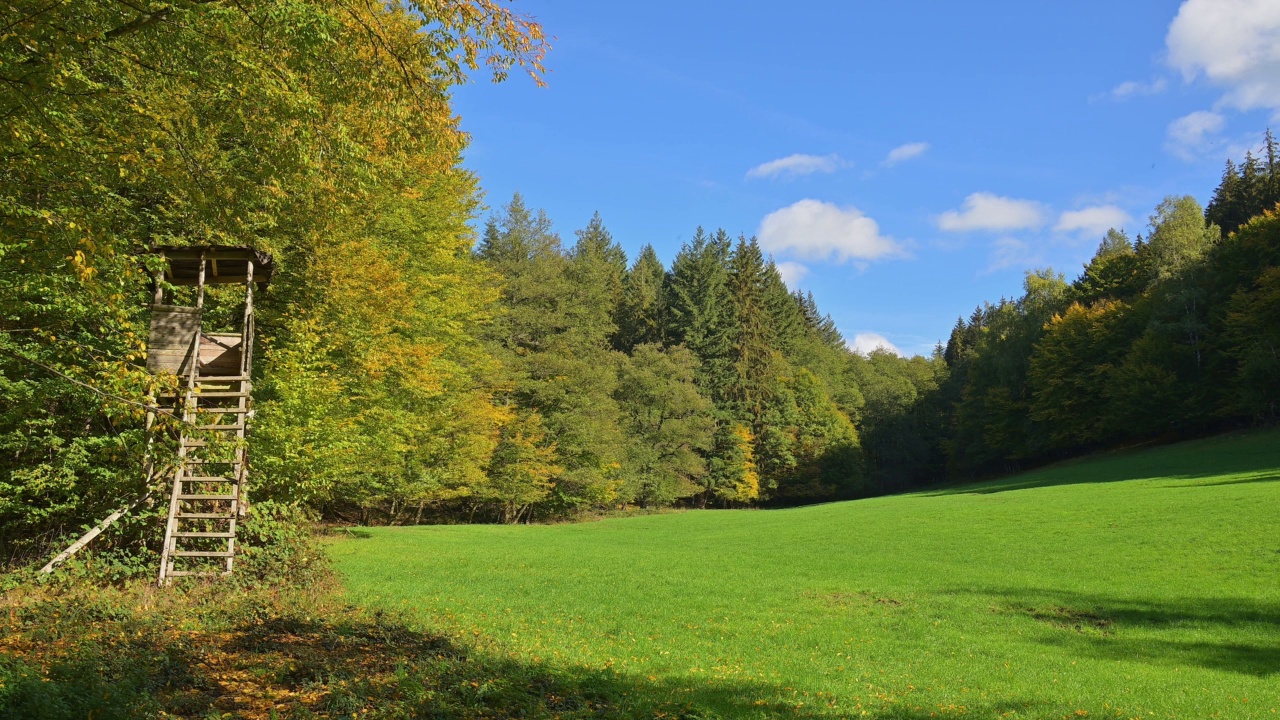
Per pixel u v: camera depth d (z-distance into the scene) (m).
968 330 129.75
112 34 9.41
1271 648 12.68
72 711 5.66
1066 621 15.11
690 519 47.56
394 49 10.67
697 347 76.75
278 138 11.09
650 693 9.05
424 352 26.11
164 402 13.79
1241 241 58.81
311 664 8.31
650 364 64.31
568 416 50.81
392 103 11.05
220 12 9.15
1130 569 19.72
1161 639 13.48
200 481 13.95
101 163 10.20
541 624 13.33
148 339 15.18
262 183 12.59
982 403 81.56
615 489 57.25
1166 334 60.75
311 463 17.86
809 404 82.31
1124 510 29.83
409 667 8.55
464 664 9.00
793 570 21.88
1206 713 9.38
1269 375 54.03
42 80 8.66
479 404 40.12
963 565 22.02
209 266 16.17
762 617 15.18
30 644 8.36
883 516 38.12
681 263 81.62
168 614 10.67
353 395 23.69
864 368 109.00
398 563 20.78
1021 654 12.50
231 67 10.42
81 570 12.28
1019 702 9.73
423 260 28.17
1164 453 55.72
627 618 14.55
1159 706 9.67
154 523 14.55
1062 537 25.59
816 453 79.44
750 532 35.53
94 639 8.57
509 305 52.50
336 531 29.48
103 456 14.06
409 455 33.50
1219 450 50.53
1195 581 17.78
